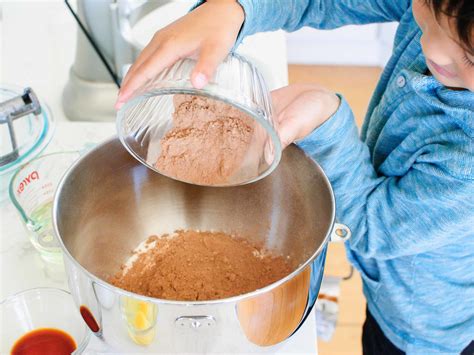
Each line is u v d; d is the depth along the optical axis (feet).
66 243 2.02
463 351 3.08
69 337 2.06
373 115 2.69
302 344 2.12
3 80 3.29
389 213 2.35
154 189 2.41
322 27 2.81
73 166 2.03
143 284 2.29
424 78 2.19
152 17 3.21
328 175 2.40
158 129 1.93
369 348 3.26
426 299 2.73
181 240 2.48
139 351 1.87
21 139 2.60
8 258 2.36
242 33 2.18
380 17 2.73
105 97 3.12
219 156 1.92
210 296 2.17
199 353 1.83
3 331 2.06
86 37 3.01
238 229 2.49
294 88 2.34
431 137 2.22
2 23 3.76
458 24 1.59
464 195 2.06
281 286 1.69
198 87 1.61
